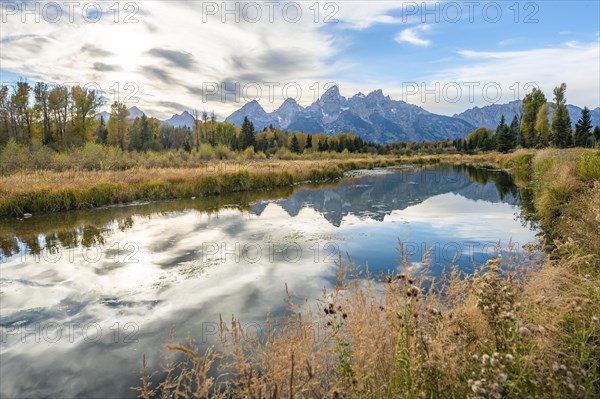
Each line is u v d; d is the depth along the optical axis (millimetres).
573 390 1650
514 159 39094
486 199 16438
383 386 2160
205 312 5301
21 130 43906
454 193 18984
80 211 13586
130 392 3539
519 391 1662
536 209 12094
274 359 2260
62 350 4348
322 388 2367
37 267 7367
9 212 12500
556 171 13539
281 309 5289
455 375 1934
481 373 1817
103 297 5934
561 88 56062
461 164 51719
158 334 4684
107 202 15211
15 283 6523
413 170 39594
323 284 6297
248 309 5340
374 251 8234
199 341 4426
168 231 10516
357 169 41781
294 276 6758
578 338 2123
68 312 5398
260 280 6590
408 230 10352
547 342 1911
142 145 52188
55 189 13812
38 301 5781
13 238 9664
